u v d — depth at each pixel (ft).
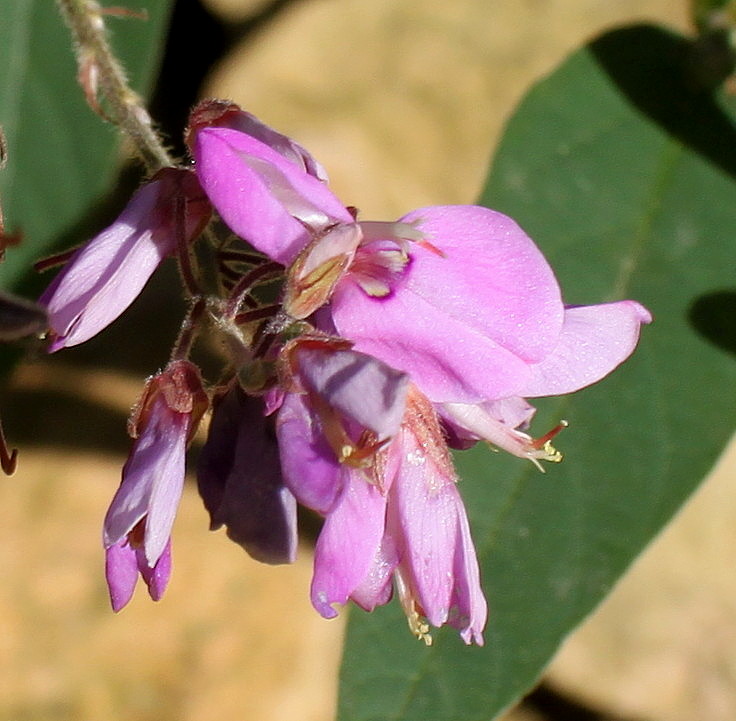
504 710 0.38
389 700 0.38
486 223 0.34
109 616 0.52
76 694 0.50
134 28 0.43
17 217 0.43
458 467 0.39
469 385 0.34
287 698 0.51
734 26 0.41
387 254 0.34
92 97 0.38
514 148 0.41
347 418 0.33
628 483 0.39
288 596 0.53
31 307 0.32
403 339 0.34
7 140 0.43
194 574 0.53
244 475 0.35
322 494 0.33
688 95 0.41
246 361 0.34
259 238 0.34
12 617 0.52
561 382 0.34
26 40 0.43
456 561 0.34
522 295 0.34
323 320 0.34
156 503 0.34
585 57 0.41
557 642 0.38
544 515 0.39
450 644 0.38
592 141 0.41
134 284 0.35
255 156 0.34
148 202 0.35
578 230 0.41
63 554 0.53
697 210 0.41
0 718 0.50
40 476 0.55
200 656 0.51
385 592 0.34
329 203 0.34
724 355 0.40
